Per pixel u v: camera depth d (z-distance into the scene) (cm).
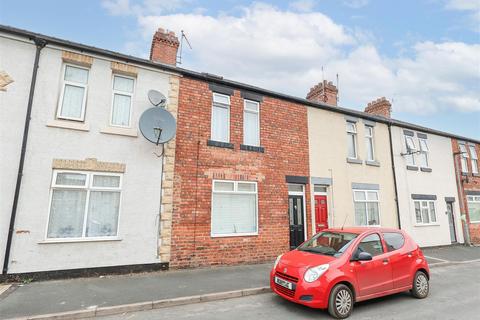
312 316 547
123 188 826
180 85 964
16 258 691
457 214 1642
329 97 1444
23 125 742
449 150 1719
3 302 564
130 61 891
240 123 1055
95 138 812
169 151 897
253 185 1045
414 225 1430
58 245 733
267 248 1014
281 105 1162
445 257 1219
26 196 718
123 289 662
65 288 658
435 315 562
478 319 541
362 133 1374
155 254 834
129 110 890
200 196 927
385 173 1398
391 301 652
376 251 638
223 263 928
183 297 618
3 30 751
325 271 553
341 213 1212
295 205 1133
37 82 772
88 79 843
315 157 1198
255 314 554
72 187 772
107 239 784
